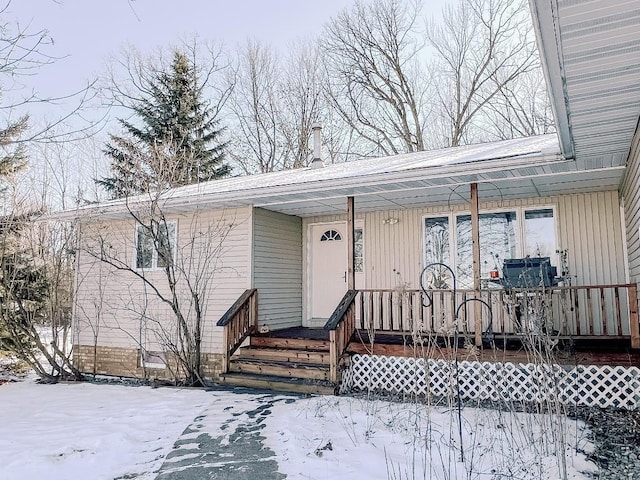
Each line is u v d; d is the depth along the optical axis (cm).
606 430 512
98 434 541
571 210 820
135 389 803
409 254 955
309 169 1176
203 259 949
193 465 445
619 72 372
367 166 957
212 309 936
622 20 302
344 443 488
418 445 479
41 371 932
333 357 721
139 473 433
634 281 673
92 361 1033
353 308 801
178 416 611
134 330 999
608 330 773
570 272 805
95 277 1048
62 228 1010
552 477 394
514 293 621
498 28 1959
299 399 683
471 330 859
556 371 511
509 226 868
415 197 847
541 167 635
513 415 542
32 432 560
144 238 1012
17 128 666
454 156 805
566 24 306
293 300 1038
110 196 1454
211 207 938
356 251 1012
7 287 931
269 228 972
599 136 521
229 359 820
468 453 452
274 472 424
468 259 901
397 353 739
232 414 611
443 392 696
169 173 951
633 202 597
